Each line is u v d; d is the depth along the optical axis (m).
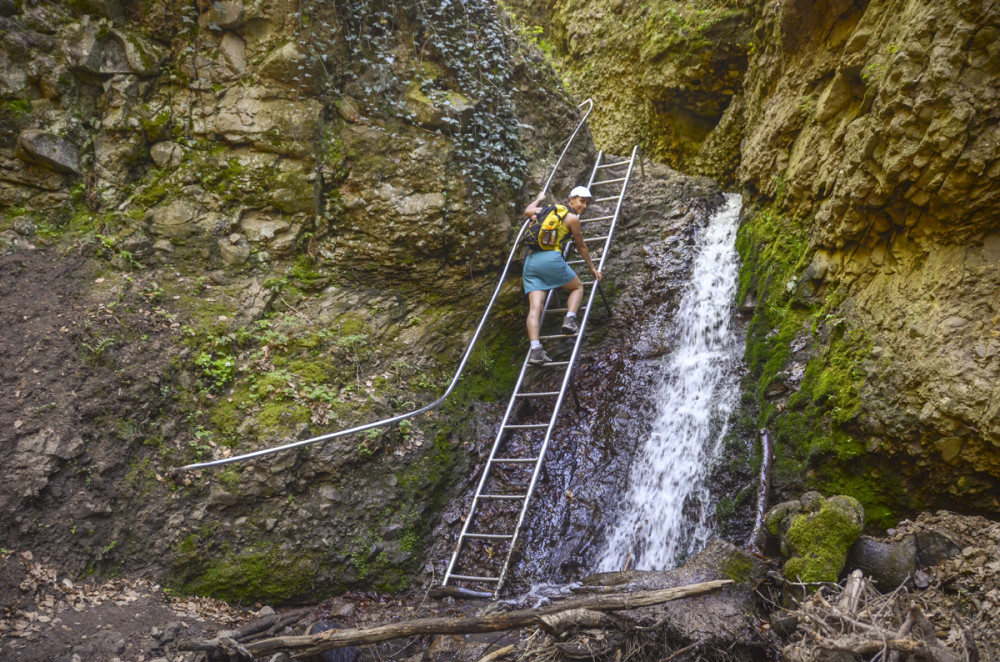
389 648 4.56
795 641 3.94
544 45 12.35
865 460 4.78
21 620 3.88
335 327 6.13
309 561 5.11
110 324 5.17
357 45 6.46
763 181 7.17
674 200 8.10
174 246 5.83
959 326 4.37
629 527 5.79
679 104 9.39
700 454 5.86
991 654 3.38
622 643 3.97
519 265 7.17
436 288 6.75
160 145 6.02
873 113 4.89
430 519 5.82
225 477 5.04
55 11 5.70
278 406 5.39
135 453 4.89
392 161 6.43
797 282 6.06
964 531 4.19
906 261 4.97
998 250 4.38
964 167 4.34
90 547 4.48
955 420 4.22
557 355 7.24
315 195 6.26
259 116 6.11
